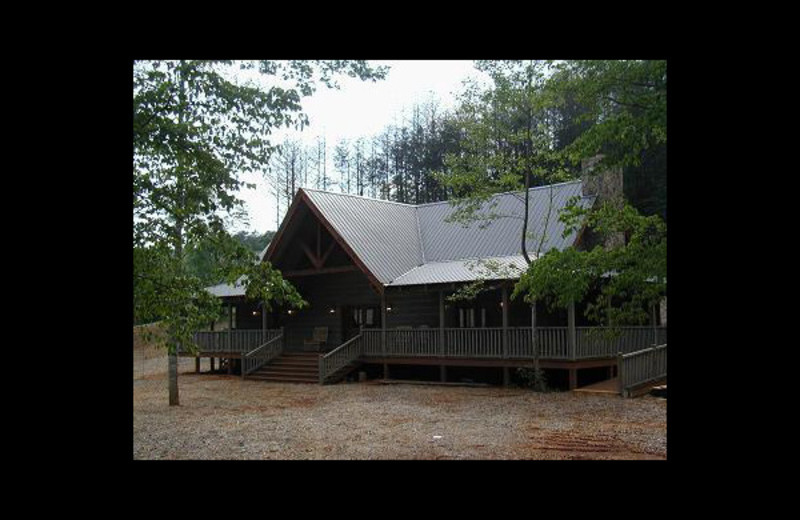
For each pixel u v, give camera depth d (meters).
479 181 18.31
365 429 12.74
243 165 9.16
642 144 8.22
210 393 20.31
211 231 9.09
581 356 18.36
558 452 9.99
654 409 14.34
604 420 13.09
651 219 8.98
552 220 21.53
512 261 20.41
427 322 22.94
